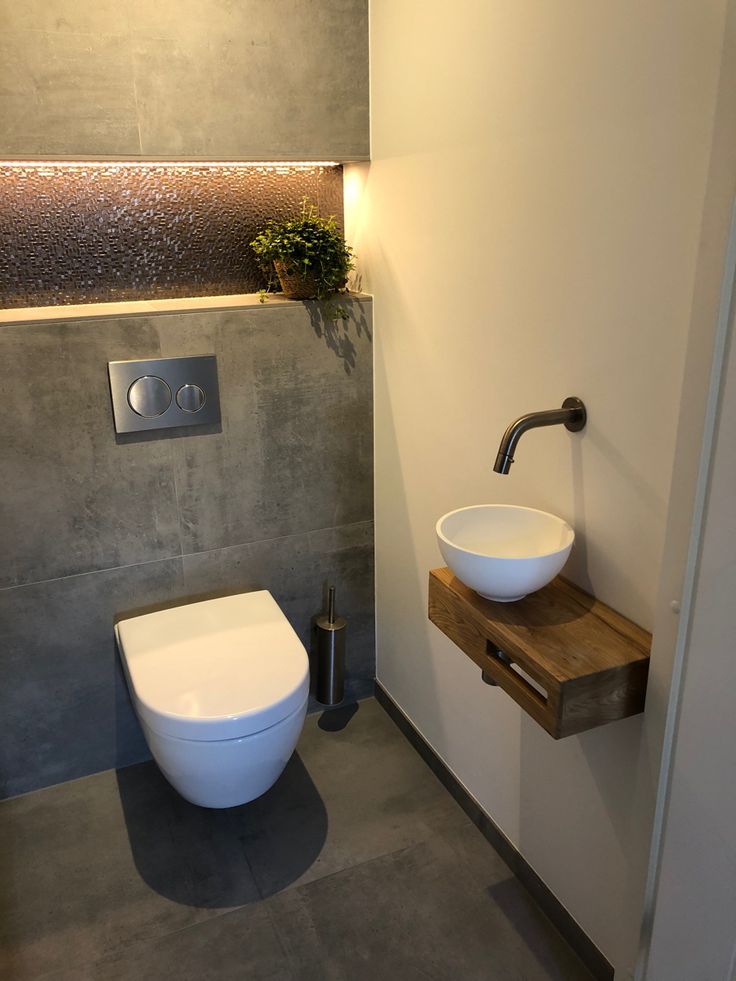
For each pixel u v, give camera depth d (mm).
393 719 2416
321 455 2211
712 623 1097
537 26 1338
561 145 1330
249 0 1778
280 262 2027
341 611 2406
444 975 1628
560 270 1386
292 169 2137
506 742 1806
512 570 1307
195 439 2039
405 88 1785
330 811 2059
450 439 1840
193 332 1954
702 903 1204
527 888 1813
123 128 1755
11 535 1909
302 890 1828
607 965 1560
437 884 1838
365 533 2357
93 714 2156
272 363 2066
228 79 1814
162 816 2055
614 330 1284
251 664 1812
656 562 1283
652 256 1183
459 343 1736
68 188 1921
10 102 1650
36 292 1959
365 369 2186
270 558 2250
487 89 1494
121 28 1691
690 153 1088
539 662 1252
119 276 2033
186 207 2053
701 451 1074
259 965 1654
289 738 1761
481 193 1566
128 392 1907
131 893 1827
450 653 2004
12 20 1608
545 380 1474
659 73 1116
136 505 2025
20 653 2014
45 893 1827
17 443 1850
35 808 2086
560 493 1485
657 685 1234
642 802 1315
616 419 1312
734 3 926
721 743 1112
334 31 1876
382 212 1994
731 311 1003
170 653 1851
